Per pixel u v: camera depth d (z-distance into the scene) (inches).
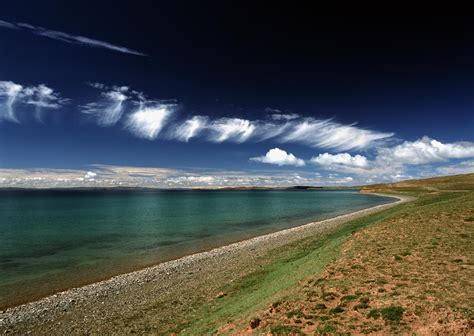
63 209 4849.9
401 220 1181.7
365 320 450.9
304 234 1872.5
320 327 446.6
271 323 492.1
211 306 777.6
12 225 2770.7
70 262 1428.4
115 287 1060.5
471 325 382.0
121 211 4389.8
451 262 646.5
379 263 709.3
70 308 882.1
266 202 6815.9
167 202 7180.1
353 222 2041.1
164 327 690.2
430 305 459.5
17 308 892.6
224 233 2234.3
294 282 726.5
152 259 1471.5
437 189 6195.9
